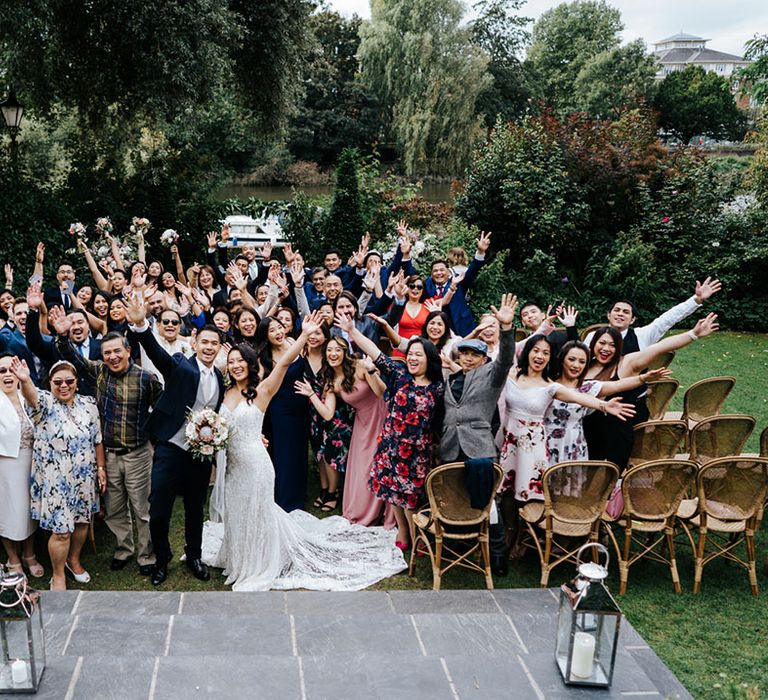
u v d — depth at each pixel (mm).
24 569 4996
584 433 5230
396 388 5012
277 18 14812
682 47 130000
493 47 50281
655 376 4887
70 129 17641
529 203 12938
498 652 3641
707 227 13016
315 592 4496
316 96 42781
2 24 11203
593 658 3051
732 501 4684
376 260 7984
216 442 4398
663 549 5289
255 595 4414
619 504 5012
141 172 15000
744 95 13945
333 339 5648
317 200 15164
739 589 4789
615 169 13320
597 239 13281
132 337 4637
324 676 3098
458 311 8414
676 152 13812
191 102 12695
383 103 33844
